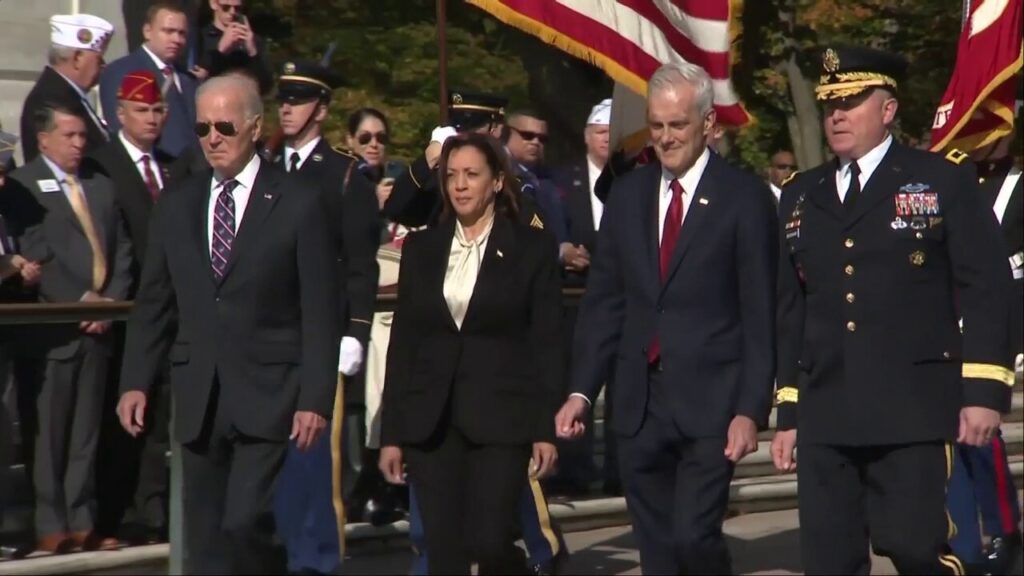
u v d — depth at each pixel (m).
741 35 47.16
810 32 46.66
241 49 31.19
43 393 24.20
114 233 25.66
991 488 27.34
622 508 30.42
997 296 20.14
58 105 25.58
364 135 31.03
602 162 31.03
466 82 43.31
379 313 27.53
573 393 22.25
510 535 21.45
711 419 21.48
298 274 22.36
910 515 20.38
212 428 22.42
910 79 41.69
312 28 42.47
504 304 21.70
